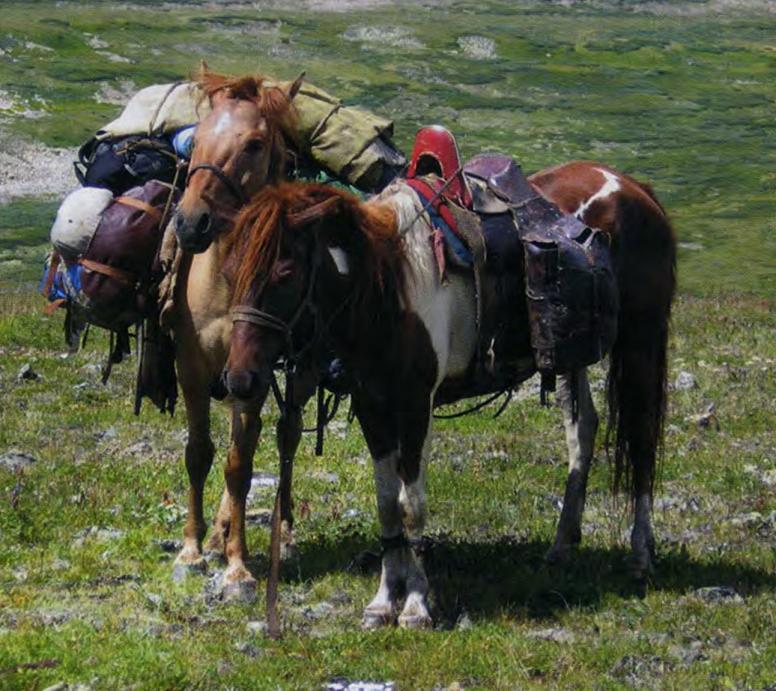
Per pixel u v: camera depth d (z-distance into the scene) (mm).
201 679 8414
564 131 67188
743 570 10883
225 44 76688
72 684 8359
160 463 13781
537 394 17328
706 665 8961
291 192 8758
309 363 9258
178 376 10523
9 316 21812
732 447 15000
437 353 9547
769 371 18875
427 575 10258
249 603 10055
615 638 9445
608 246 10328
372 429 9531
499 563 10930
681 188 59188
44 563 10773
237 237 8734
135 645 8961
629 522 11680
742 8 99438
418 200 9656
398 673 8688
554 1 96875
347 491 13070
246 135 9773
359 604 10000
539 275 9930
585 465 11375
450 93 71500
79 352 19328
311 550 11297
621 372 11086
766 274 45406
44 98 62594
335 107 10766
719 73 81812
